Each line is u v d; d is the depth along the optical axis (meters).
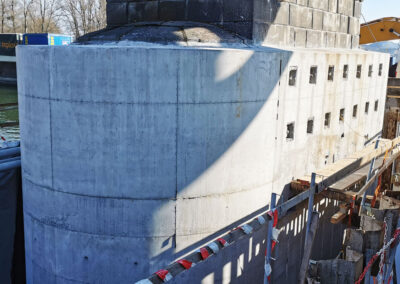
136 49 10.28
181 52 10.38
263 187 12.50
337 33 18.88
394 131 26.05
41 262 12.30
